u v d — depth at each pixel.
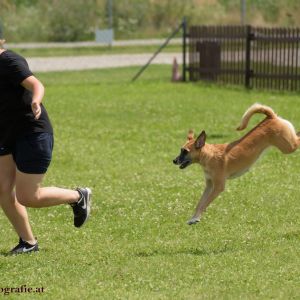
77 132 18.11
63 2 44.41
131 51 38.50
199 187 12.12
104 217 10.39
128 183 12.67
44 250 8.78
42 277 7.71
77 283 7.48
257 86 25.20
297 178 12.56
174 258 8.24
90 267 8.02
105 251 8.67
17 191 8.31
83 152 15.65
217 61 26.64
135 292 7.14
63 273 7.82
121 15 45.38
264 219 9.97
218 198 11.21
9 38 42.56
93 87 26.77
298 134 10.11
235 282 7.33
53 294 7.17
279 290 7.07
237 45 25.75
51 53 37.84
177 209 10.72
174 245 8.87
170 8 46.16
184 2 46.78
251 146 9.46
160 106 21.91
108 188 12.30
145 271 7.79
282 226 9.60
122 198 11.51
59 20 43.50
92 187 12.45
